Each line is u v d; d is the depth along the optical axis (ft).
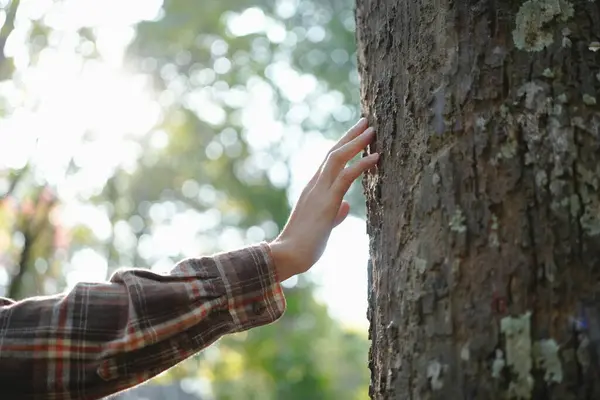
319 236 4.91
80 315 4.46
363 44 5.27
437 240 4.27
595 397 3.83
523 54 4.32
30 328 4.42
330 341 36.70
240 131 32.94
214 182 32.63
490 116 4.27
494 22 4.40
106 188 20.31
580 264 4.00
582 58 4.30
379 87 4.97
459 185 4.26
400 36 4.83
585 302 3.94
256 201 32.58
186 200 31.27
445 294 4.18
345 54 31.35
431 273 4.25
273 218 32.94
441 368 4.10
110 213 20.48
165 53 30.55
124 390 4.56
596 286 3.97
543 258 4.01
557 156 4.13
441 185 4.32
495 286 4.04
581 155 4.14
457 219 4.22
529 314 3.96
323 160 5.10
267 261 4.78
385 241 4.66
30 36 13.98
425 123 4.50
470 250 4.16
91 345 4.43
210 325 4.67
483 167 4.22
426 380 4.15
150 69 29.94
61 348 4.40
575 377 3.85
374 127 4.99
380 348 4.58
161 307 4.51
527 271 4.01
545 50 4.31
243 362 26.73
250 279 4.73
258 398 28.71
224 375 24.90
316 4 31.68
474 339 4.03
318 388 27.99
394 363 4.36
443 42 4.52
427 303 4.23
